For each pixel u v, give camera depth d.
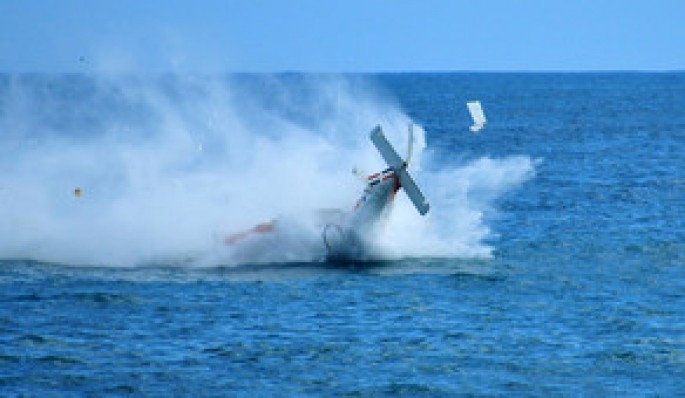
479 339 95.31
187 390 80.12
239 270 122.94
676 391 81.44
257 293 111.56
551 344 94.12
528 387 82.12
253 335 95.31
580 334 97.56
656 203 198.75
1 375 82.44
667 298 113.00
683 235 158.00
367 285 116.38
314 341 93.81
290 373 84.69
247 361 87.50
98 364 85.81
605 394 80.62
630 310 107.12
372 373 85.06
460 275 122.56
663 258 137.62
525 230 160.75
